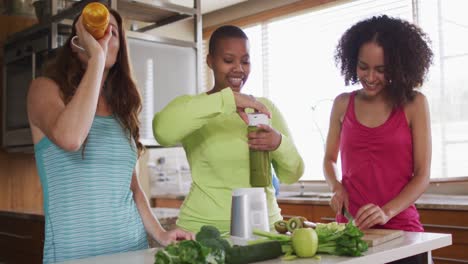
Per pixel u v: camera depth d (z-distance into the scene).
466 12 3.27
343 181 1.74
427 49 1.69
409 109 1.63
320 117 4.04
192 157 1.61
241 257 1.05
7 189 3.17
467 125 3.26
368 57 1.60
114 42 1.37
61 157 1.27
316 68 4.07
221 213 1.53
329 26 3.99
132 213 1.39
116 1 2.57
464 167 3.28
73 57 1.35
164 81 2.81
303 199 3.38
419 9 3.50
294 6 4.23
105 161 1.32
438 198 3.13
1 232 3.02
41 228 2.67
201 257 0.91
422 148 1.61
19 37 2.96
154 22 3.10
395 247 1.24
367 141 1.64
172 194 4.36
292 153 1.53
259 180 1.46
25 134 2.83
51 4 2.76
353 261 1.11
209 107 1.42
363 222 1.41
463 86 3.29
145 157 4.54
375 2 3.73
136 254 1.25
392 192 1.62
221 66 1.58
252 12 4.57
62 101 1.27
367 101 1.69
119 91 1.43
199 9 2.95
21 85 2.88
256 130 1.44
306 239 1.12
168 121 1.46
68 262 1.14
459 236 2.67
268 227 1.37
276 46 4.39
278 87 4.36
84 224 1.27
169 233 1.40
